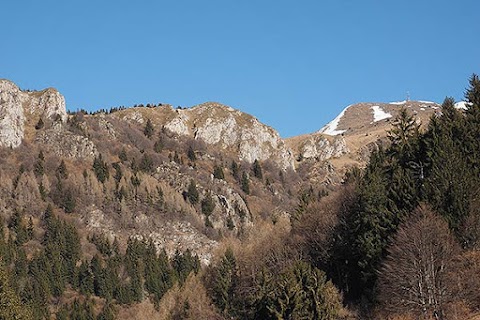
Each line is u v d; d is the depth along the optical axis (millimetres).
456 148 56938
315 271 51500
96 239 160000
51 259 141750
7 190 169250
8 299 49469
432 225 47906
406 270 47719
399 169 60812
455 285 45969
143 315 96812
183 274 141500
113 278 137500
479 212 49281
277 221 114062
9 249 137000
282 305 49125
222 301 66688
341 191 76688
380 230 55031
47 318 119438
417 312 46656
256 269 67250
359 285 58531
